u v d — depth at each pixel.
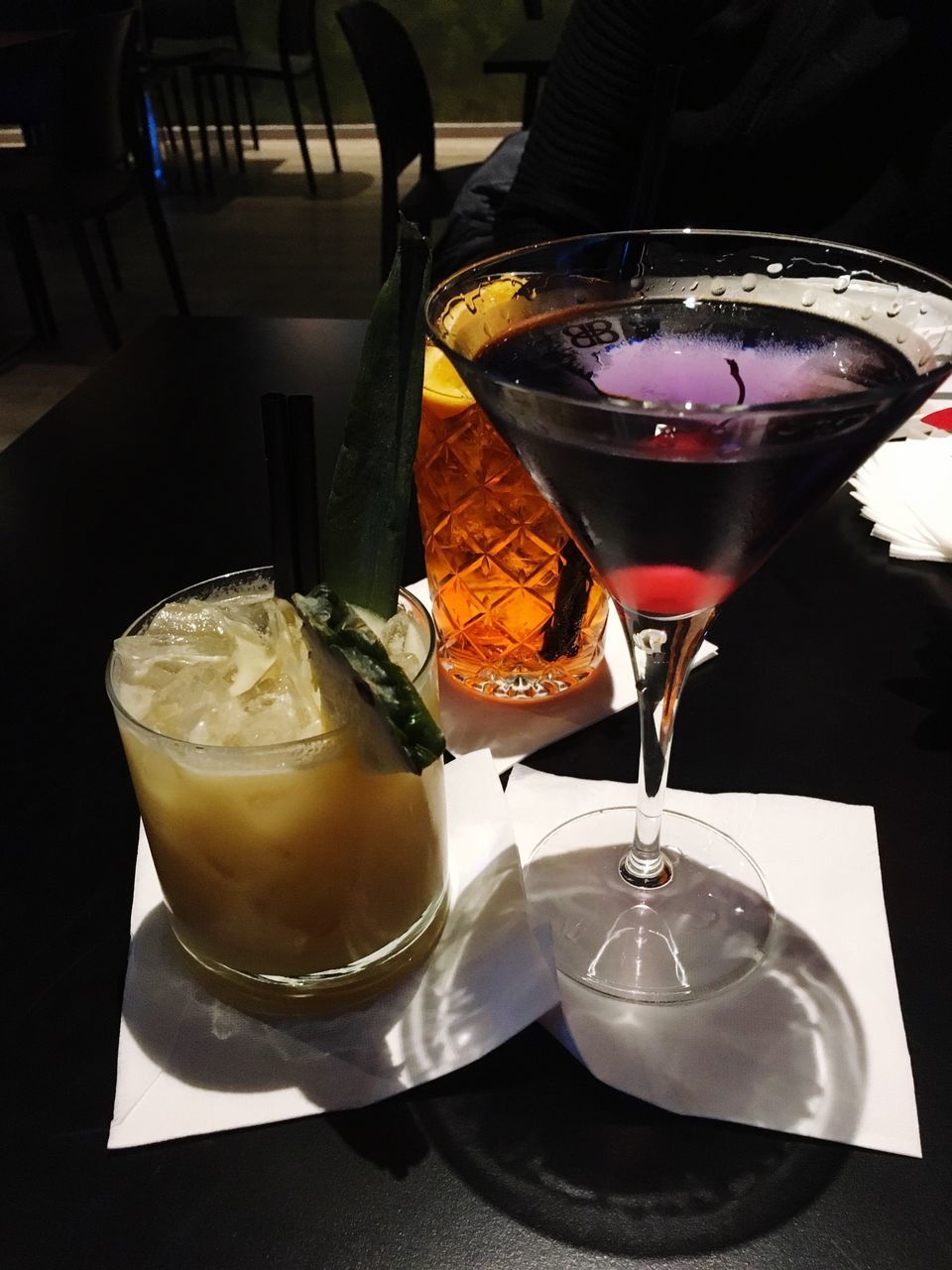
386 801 0.23
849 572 0.42
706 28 0.72
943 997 0.26
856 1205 0.22
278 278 1.96
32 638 0.38
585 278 0.28
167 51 2.44
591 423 0.19
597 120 0.77
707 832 0.31
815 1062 0.24
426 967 0.26
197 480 0.48
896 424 0.21
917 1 0.66
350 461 0.24
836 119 0.71
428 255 0.22
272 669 0.24
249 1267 0.21
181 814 0.23
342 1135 0.23
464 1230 0.21
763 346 0.24
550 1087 0.24
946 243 0.71
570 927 0.28
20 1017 0.26
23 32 1.82
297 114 2.38
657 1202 0.22
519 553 0.34
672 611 0.25
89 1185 0.22
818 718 0.35
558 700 0.36
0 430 1.41
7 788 0.32
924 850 0.30
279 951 0.25
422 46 2.70
